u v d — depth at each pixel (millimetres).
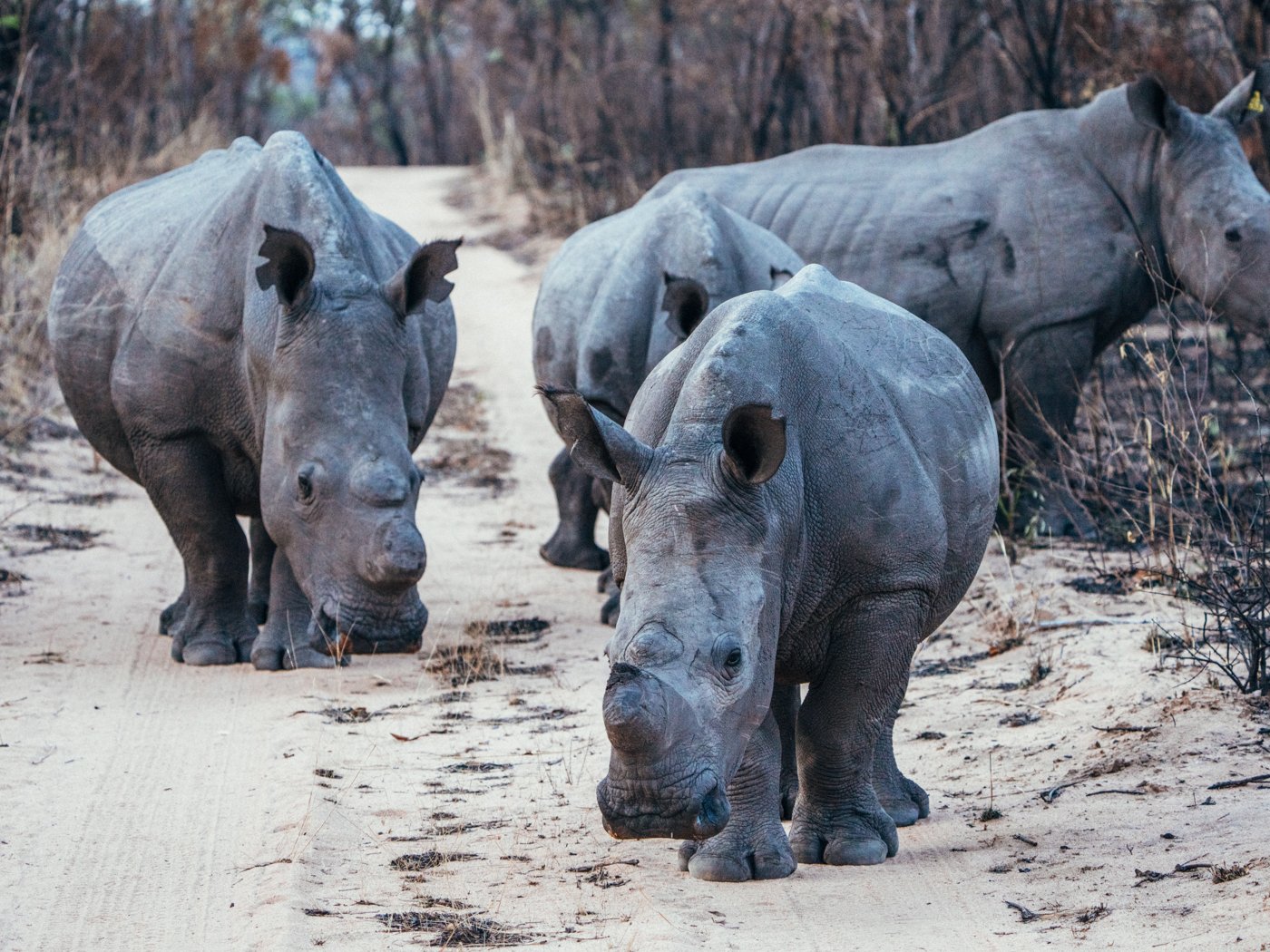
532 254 36625
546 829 9234
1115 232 16094
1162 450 15719
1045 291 16000
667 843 8992
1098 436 16422
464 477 21016
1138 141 16078
